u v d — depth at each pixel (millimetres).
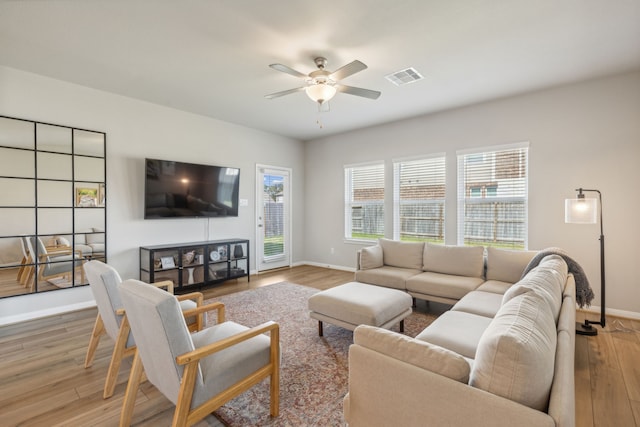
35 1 2090
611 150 3303
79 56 2885
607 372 2234
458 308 2426
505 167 4004
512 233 3951
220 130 4992
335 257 5980
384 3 2127
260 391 1992
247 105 4246
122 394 1958
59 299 3451
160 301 1294
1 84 3086
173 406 1847
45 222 3369
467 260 3525
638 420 1729
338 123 5133
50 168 3396
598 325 3062
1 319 3094
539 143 3715
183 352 1350
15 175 3182
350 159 5684
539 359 951
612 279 3318
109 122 3816
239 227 5332
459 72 3191
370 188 5465
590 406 1856
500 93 3775
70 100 3514
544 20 2316
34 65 3078
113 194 3869
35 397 1919
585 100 3432
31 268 3277
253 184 5535
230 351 1646
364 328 1309
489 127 4078
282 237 6098
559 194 3594
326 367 2291
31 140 3268
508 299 1596
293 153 6242
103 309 2072
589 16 2264
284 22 2352
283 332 2928
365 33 2492
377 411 1209
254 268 5570
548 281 1713
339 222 5891
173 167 4312
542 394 964
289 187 6180
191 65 3061
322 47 2701
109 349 2564
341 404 1864
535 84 3506
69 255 3523
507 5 2145
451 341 1789
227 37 2555
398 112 4520
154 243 4254
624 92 3229
